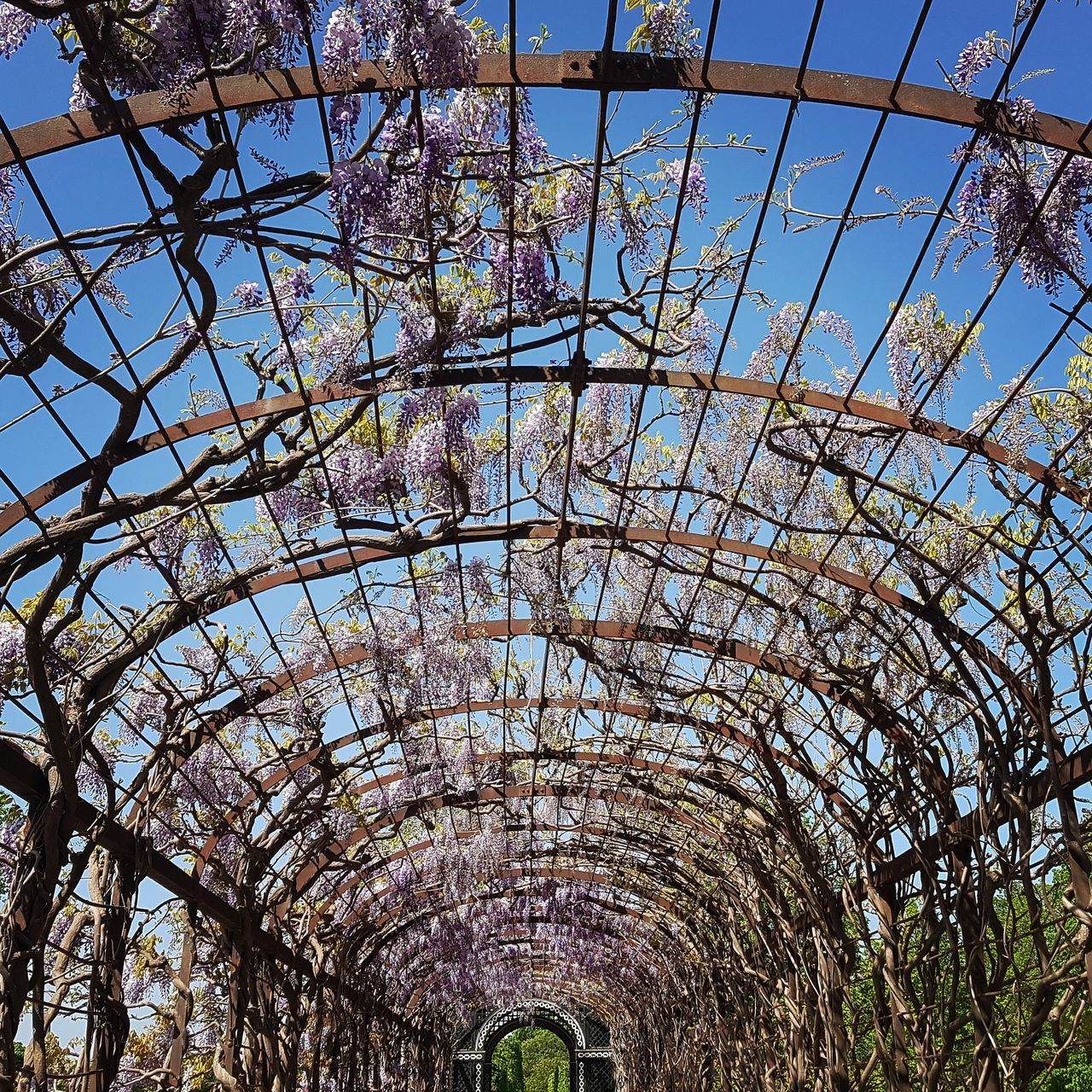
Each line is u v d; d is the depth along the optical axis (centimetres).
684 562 665
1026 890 533
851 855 779
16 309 360
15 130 314
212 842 742
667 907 1335
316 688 694
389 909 1229
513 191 377
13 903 429
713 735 834
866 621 669
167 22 317
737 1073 1183
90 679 482
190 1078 891
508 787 972
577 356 441
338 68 328
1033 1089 651
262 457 452
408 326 433
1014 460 478
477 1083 2647
